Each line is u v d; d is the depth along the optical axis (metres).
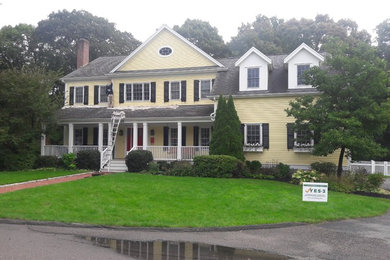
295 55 19.88
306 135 16.98
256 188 14.25
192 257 6.45
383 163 24.27
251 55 20.53
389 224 9.62
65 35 42.38
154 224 8.70
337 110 15.81
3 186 14.38
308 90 19.28
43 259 6.05
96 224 8.65
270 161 19.80
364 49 15.79
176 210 10.25
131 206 10.62
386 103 14.70
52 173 19.20
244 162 18.62
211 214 9.89
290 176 17.83
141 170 19.73
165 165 19.88
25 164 21.59
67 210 9.98
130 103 24.48
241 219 9.45
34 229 8.32
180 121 21.19
